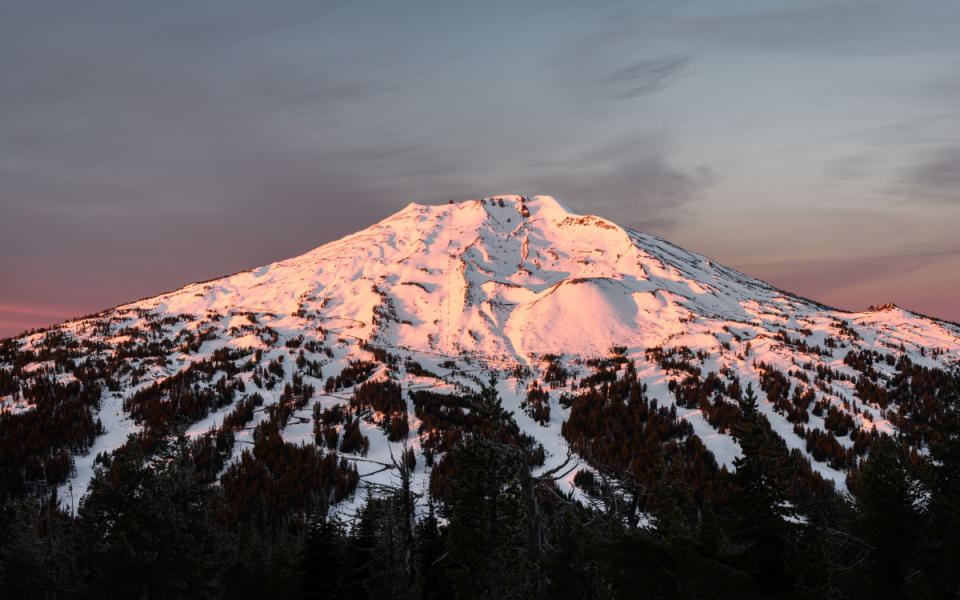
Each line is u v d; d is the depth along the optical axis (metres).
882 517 29.50
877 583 29.58
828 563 24.27
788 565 24.41
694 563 26.14
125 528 41.50
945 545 28.75
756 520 24.86
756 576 24.88
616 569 28.69
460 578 34.69
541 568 35.22
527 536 34.97
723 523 26.14
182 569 42.44
